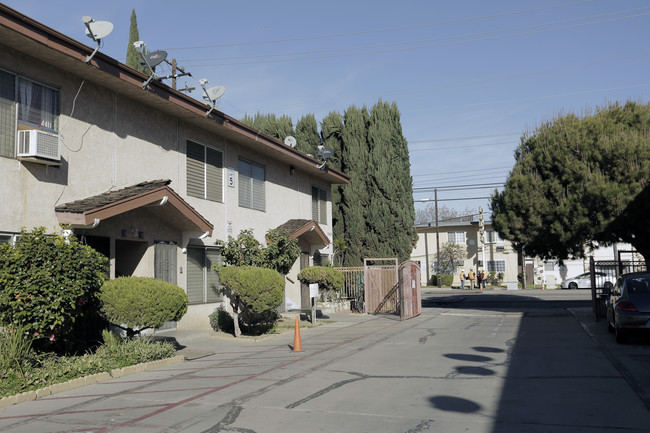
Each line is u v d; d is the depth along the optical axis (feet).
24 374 28.91
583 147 69.72
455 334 52.90
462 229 183.52
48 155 37.55
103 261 36.06
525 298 112.06
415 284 75.66
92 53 39.70
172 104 50.06
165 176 52.49
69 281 31.50
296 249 60.64
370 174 101.76
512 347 43.27
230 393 28.09
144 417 23.54
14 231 36.42
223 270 50.83
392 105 102.68
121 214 45.21
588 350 40.78
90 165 43.47
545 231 73.26
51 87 40.52
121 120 47.11
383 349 43.45
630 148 66.08
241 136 61.82
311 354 41.57
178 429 21.63
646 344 43.27
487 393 27.02
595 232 68.95
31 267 31.04
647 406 23.90
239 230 64.69
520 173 75.46
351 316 75.15
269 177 73.05
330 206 94.22
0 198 35.68
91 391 29.37
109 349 36.09
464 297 118.62
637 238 69.77
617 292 47.67
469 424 21.61
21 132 37.04
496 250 179.93
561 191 70.79
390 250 100.22
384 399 26.09
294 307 77.87
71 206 39.58
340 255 102.37
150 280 37.70
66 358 33.22
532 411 23.43
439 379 30.76
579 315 68.33
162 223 50.88
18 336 29.94
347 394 27.32
